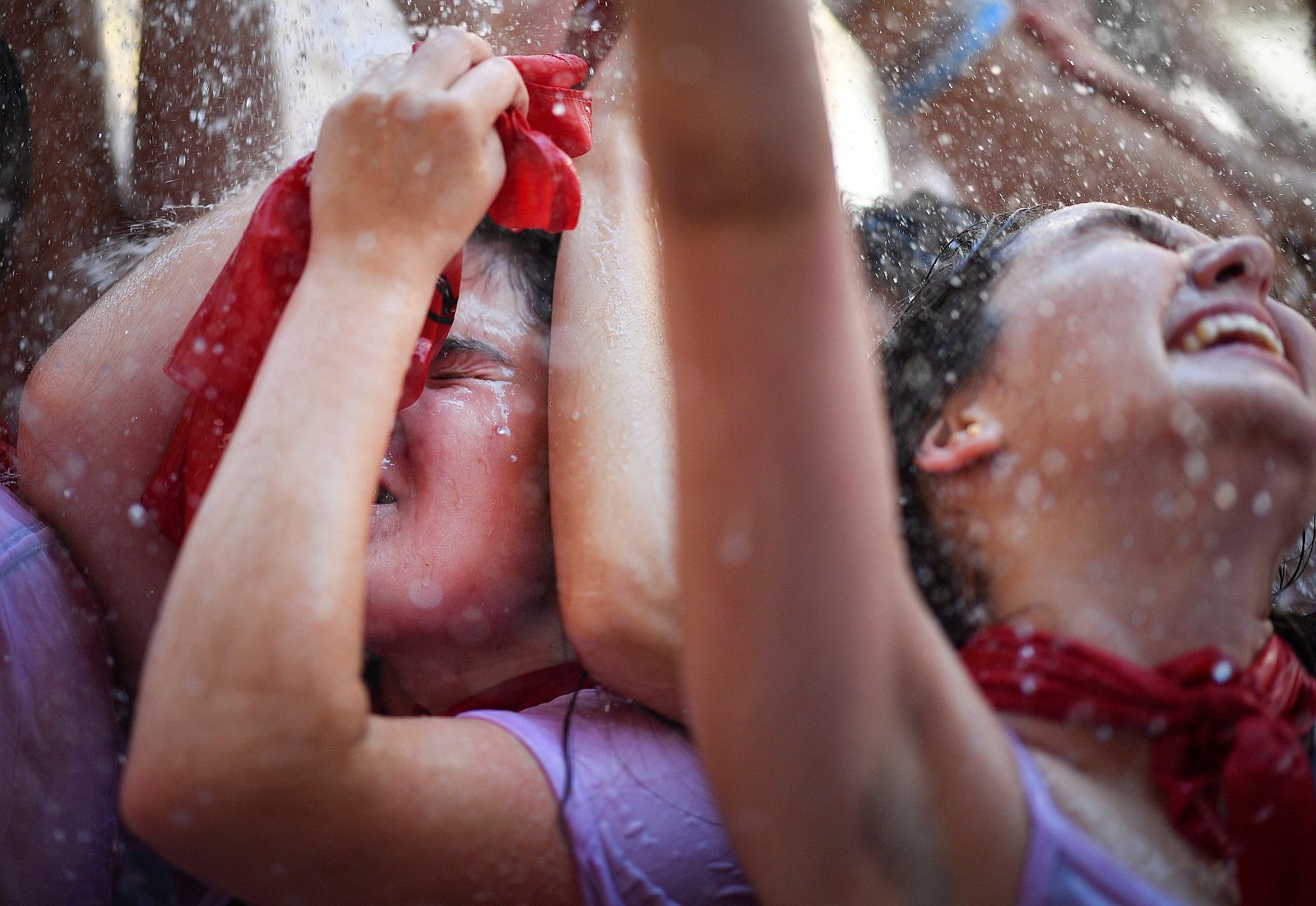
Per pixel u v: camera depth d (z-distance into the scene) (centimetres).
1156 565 84
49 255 152
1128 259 91
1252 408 83
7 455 127
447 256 85
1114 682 79
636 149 120
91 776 109
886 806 62
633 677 94
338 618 73
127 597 114
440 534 105
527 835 84
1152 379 85
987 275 99
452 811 81
